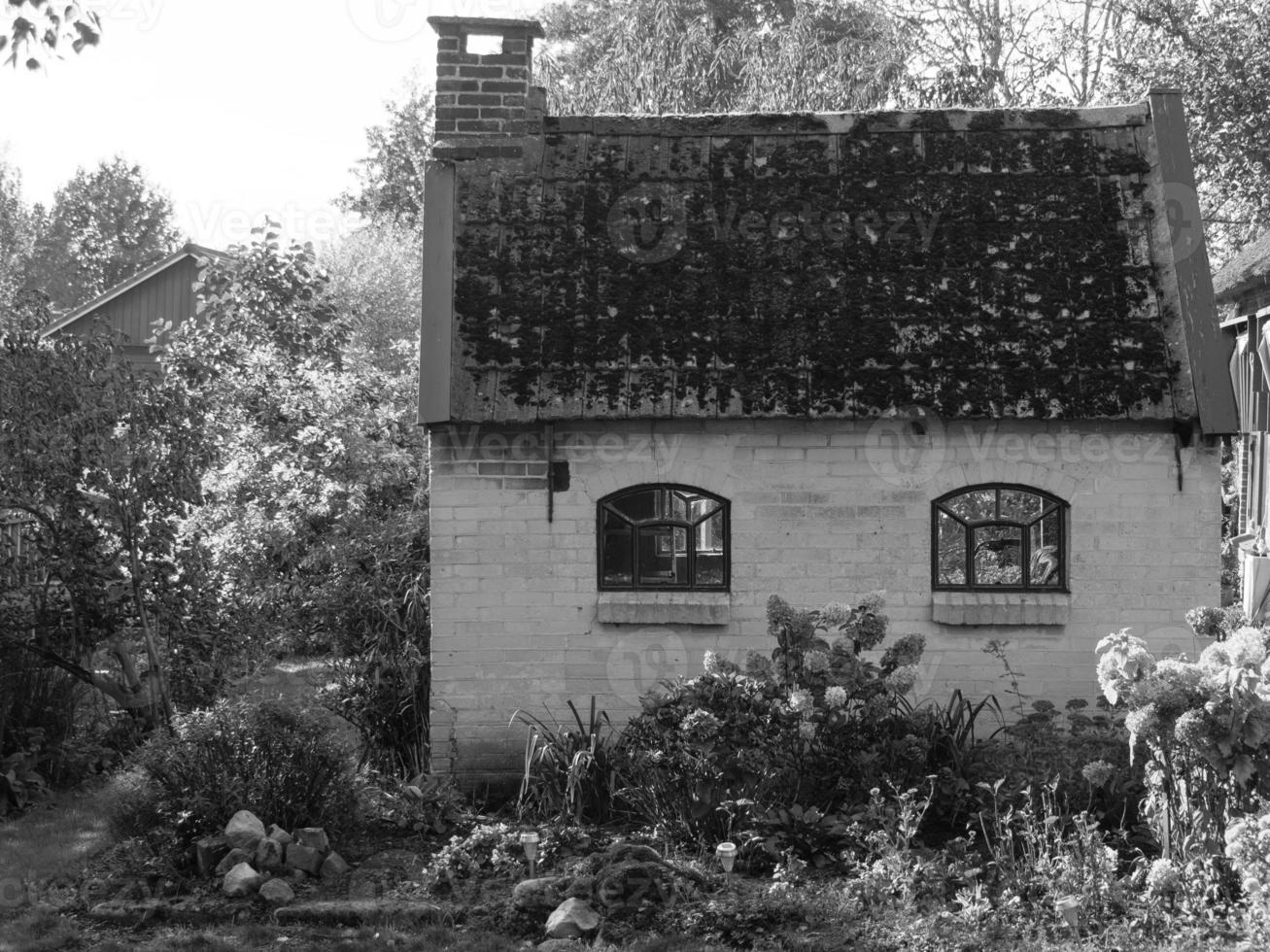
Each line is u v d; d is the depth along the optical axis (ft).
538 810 29.09
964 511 32.12
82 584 34.73
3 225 162.30
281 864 25.27
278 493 37.88
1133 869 24.43
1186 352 31.63
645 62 79.92
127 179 195.52
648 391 31.45
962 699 30.45
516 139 35.63
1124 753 27.76
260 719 27.35
